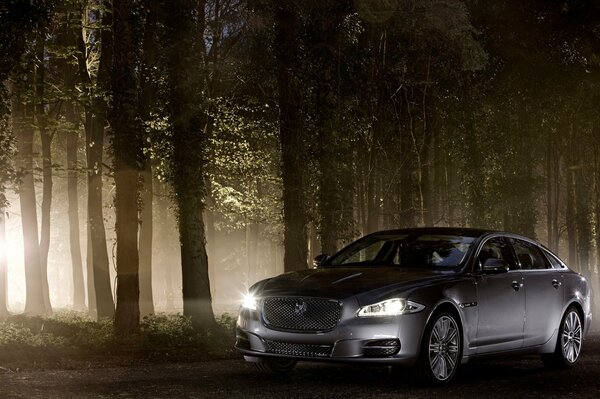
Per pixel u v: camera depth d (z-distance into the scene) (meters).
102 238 25.98
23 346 14.02
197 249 19.09
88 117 26.55
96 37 28.05
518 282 10.23
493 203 33.50
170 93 18.56
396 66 28.42
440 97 32.38
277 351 8.87
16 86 19.67
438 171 34.28
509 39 35.47
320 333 8.62
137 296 16.92
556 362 11.01
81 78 24.95
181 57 18.33
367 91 26.12
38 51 23.09
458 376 9.95
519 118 35.56
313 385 8.89
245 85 30.73
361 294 8.65
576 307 11.44
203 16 24.91
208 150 30.50
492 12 35.22
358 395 8.19
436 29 27.19
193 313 18.89
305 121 22.88
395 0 25.03
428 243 10.01
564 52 36.22
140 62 18.66
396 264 9.81
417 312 8.65
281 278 9.37
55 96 22.83
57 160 38.72
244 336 9.21
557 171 44.53
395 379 9.40
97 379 9.41
